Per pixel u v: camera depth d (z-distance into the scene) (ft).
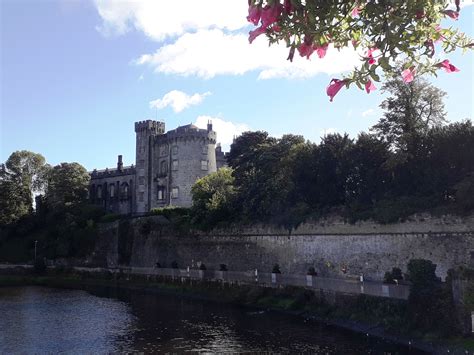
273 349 98.58
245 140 242.37
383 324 107.65
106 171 347.15
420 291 100.48
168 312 148.05
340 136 161.38
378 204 137.28
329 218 149.18
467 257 115.14
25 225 309.01
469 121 129.59
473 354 81.51
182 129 292.40
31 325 131.95
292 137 196.44
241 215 187.52
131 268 236.63
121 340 112.06
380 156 145.69
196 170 287.89
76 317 143.43
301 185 163.94
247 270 177.47
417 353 90.02
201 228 201.36
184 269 204.74
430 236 122.62
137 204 312.29
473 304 87.71
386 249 131.95
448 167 128.26
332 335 108.06
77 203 306.55
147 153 310.45
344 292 127.03
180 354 97.50
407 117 147.54
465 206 117.08
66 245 276.21
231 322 128.06
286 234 163.22
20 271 275.39
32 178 336.29
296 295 143.02
